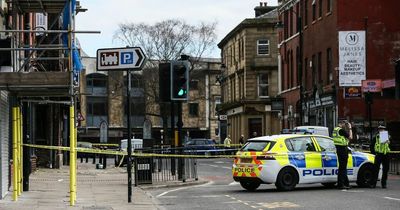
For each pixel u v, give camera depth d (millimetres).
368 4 48188
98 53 19703
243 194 23453
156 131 94438
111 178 32500
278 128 81188
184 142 71250
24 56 25578
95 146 57312
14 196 20219
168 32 75875
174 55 75688
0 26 20875
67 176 33406
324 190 24234
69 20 18469
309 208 18516
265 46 82062
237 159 24828
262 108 81688
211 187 27750
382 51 47781
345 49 44312
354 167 25078
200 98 96938
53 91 19109
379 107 47062
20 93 19578
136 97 95688
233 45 90125
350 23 48188
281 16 67688
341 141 24234
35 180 29672
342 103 47312
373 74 47594
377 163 25109
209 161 56625
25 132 25516
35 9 22375
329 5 51094
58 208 18469
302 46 56031
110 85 96062
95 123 95875
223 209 18844
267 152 23906
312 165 24406
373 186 25328
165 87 28000
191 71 81000
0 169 19891
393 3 48094
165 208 19219
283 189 23984
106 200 21188
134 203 20250
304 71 58031
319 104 52062
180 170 30812
